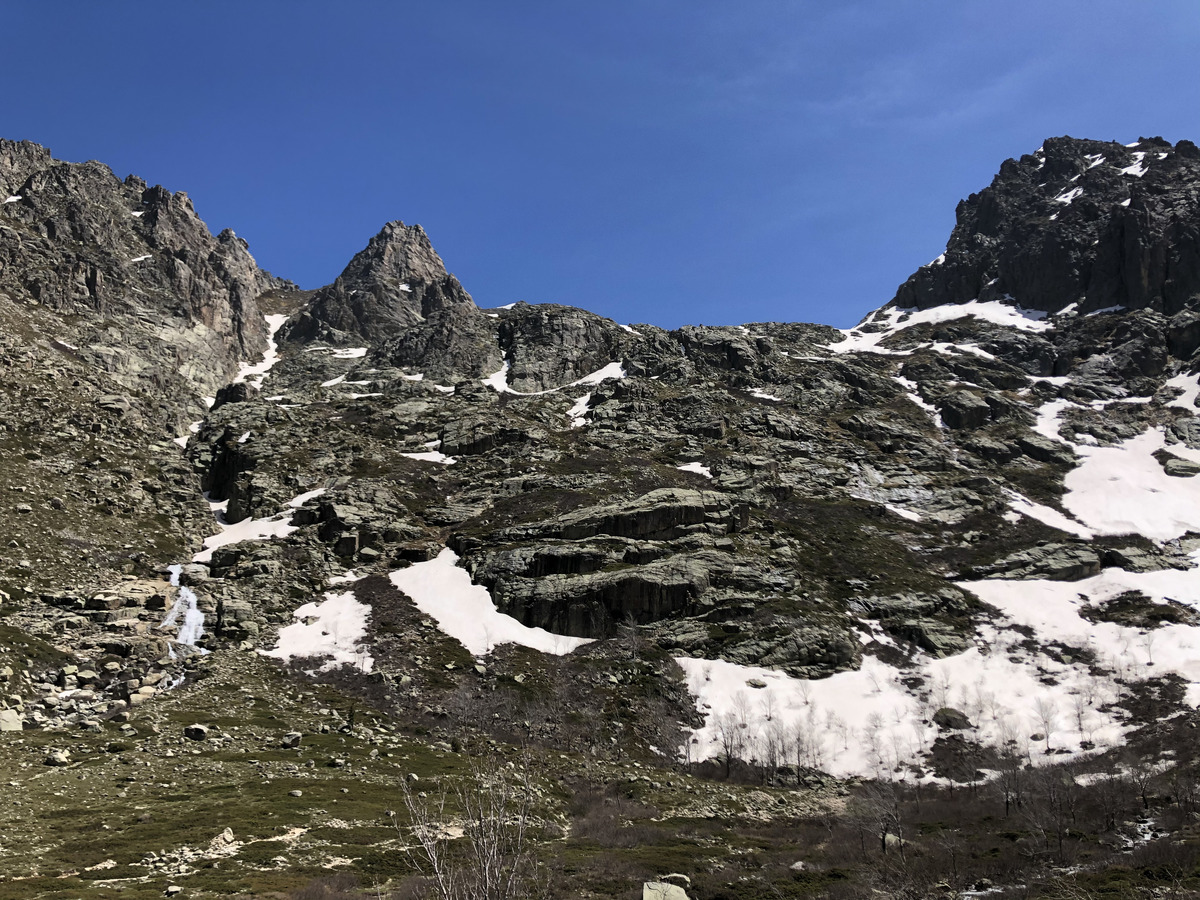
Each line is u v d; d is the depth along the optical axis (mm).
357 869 46500
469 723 88625
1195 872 51688
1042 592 127938
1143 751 85438
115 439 160125
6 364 165875
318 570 123625
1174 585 127375
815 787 84938
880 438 193000
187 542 132625
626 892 47000
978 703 99562
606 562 122125
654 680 102250
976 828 68875
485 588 121188
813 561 133375
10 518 116438
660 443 184250
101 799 56656
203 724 77062
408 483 159250
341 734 80500
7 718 70375
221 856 46969
